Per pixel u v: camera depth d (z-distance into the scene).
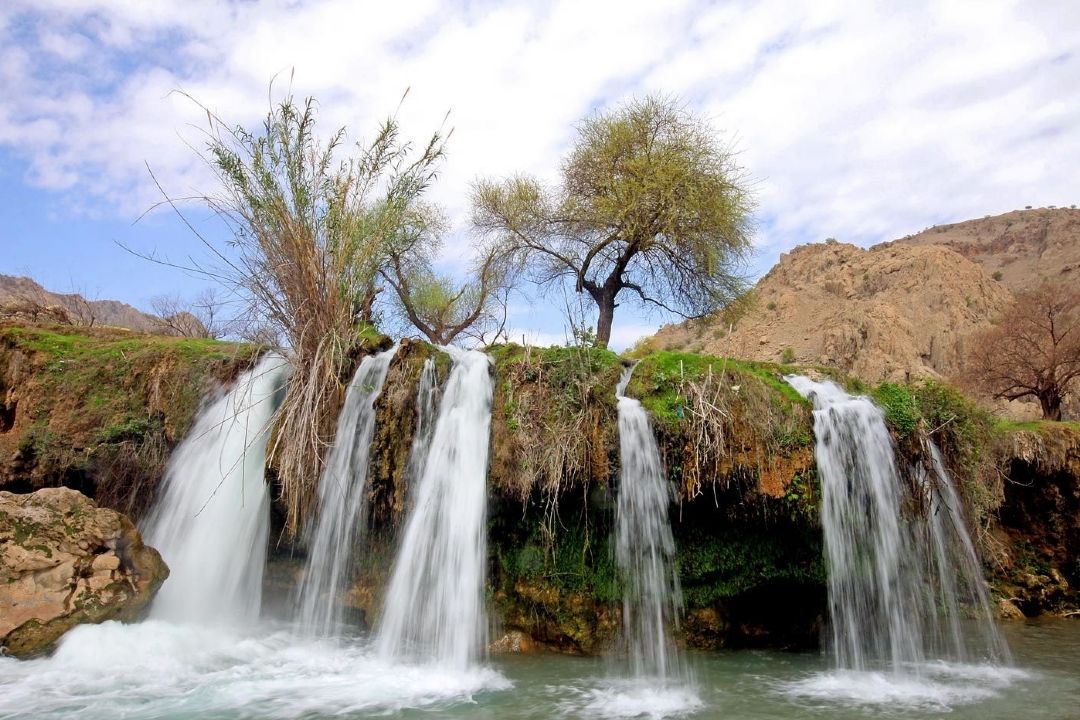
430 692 7.44
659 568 8.96
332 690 7.42
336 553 9.93
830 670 8.66
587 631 9.04
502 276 22.83
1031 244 122.62
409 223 20.02
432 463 9.55
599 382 9.28
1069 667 9.06
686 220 19.34
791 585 9.45
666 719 6.76
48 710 6.62
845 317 70.06
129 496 12.02
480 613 8.90
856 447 9.57
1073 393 42.03
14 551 8.66
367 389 10.34
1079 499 14.56
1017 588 13.73
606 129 20.84
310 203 10.88
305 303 10.62
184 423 12.05
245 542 10.75
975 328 66.56
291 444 9.77
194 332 16.73
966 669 8.90
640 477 9.00
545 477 8.84
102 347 13.30
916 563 9.72
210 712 6.67
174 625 9.30
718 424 8.85
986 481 12.46
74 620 8.45
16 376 13.04
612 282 20.45
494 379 9.76
